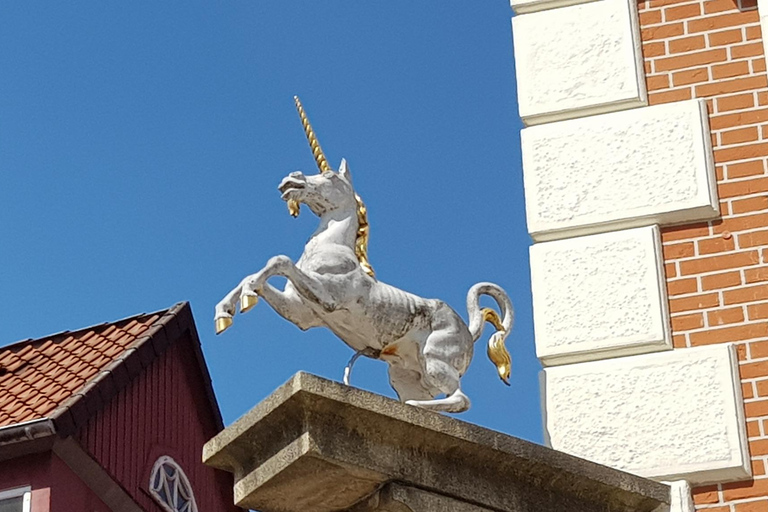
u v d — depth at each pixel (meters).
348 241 9.12
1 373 20.73
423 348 9.11
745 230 9.05
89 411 19.09
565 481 8.12
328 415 7.51
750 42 9.48
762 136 9.23
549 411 8.86
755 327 8.80
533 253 9.23
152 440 20.98
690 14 9.62
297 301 8.70
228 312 8.33
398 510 7.69
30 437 18.36
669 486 8.47
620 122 9.41
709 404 8.65
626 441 8.68
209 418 22.75
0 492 18.34
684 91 9.44
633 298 8.98
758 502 8.44
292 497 7.82
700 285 8.98
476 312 9.56
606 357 8.93
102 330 21.72
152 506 20.59
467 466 7.89
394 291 9.09
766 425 8.58
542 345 8.99
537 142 9.48
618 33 9.62
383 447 7.66
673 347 8.86
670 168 9.23
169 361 21.91
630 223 9.19
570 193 9.30
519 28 9.78
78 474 19.06
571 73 9.59
